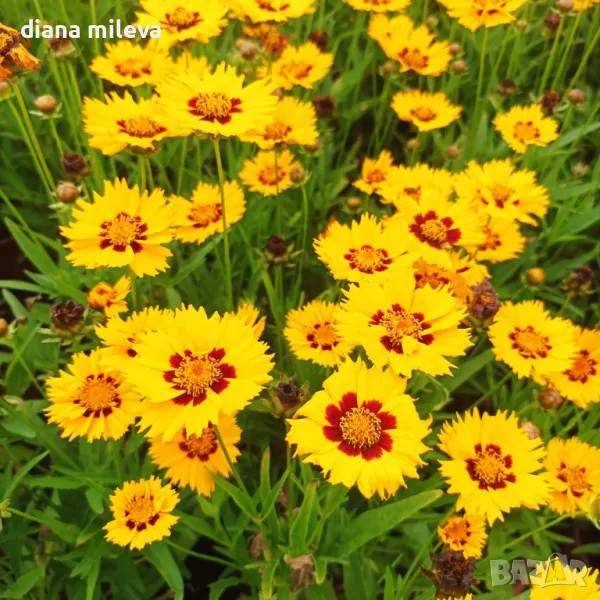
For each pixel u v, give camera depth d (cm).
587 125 64
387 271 46
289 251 53
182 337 41
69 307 46
